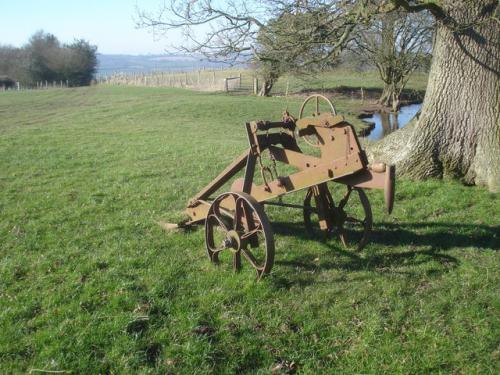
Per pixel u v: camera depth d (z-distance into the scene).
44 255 7.04
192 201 7.86
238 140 19.69
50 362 4.56
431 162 10.52
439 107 10.38
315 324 5.26
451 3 9.78
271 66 11.56
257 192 6.88
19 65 83.50
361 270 6.52
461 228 7.91
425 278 6.31
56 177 12.23
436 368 4.58
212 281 6.17
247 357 4.76
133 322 5.19
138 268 6.60
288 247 7.32
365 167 5.78
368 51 37.53
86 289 5.91
